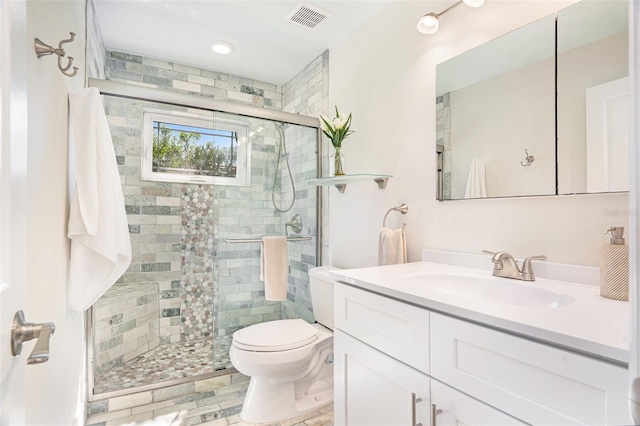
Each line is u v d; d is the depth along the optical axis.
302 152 2.41
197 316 2.79
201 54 2.44
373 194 1.92
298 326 1.88
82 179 1.20
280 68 2.69
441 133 1.53
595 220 1.04
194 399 1.90
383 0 1.82
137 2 1.83
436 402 0.87
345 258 2.15
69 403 1.29
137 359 2.36
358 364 1.16
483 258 1.33
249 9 1.90
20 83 0.57
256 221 2.28
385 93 1.85
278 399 1.70
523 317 0.73
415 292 0.96
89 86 1.79
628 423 0.55
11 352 0.52
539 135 1.18
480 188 1.36
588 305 0.83
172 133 2.71
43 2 0.94
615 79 1.00
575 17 1.10
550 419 0.65
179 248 2.73
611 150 1.00
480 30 1.38
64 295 1.17
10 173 0.52
